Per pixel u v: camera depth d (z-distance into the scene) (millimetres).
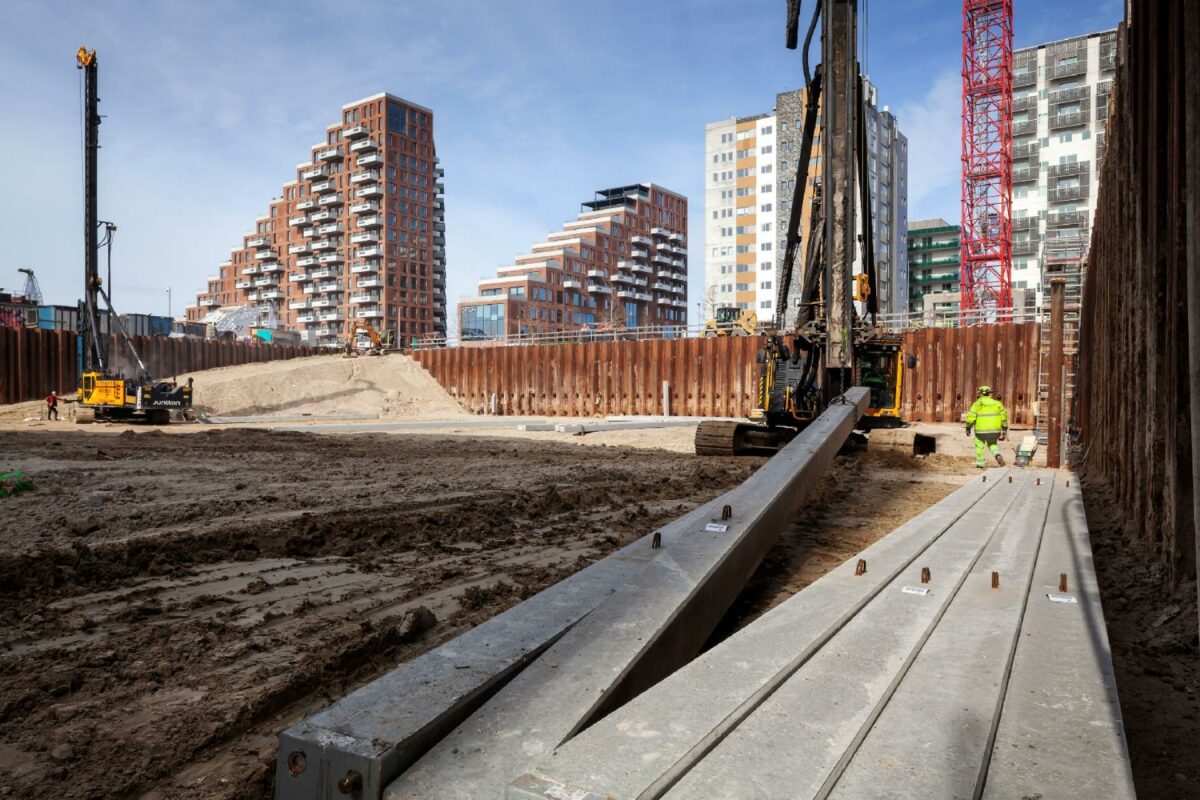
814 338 14836
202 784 3154
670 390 40812
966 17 70750
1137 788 3170
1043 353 24031
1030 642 3588
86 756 3346
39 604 5609
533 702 2756
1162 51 6219
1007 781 2250
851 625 3744
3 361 39875
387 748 2338
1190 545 5699
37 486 11305
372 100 133000
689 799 2117
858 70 14508
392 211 132250
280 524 8344
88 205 32312
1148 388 7066
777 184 106000
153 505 9539
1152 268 6672
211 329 89188
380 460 16250
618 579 4184
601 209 162250
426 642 4906
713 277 112000
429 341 60906
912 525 6660
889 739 2504
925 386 32719
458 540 8055
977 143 70500
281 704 3977
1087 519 9641
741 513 5523
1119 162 10086
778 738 2486
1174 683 4312
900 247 109500
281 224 146500
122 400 30766
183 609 5543
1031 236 81000
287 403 45500
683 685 2904
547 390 46250
